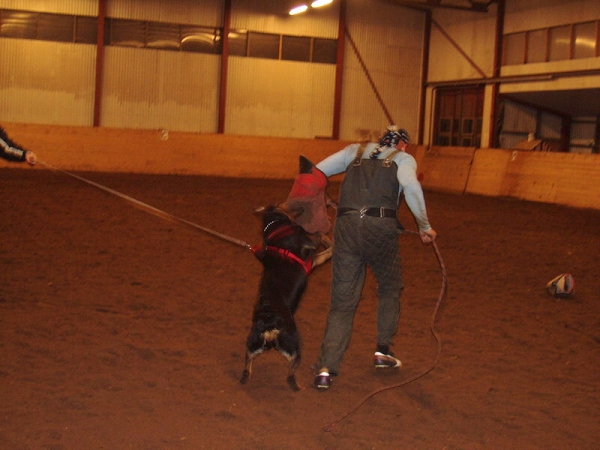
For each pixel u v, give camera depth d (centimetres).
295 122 2817
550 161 1905
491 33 2580
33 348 543
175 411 443
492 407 470
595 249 1123
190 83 2683
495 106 2561
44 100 2520
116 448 389
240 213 1365
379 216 480
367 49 2870
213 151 2284
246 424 429
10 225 1095
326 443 408
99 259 884
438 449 405
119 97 2609
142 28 2609
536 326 666
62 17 2508
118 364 520
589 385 516
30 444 388
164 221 1196
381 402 473
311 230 540
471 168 2166
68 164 2130
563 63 2253
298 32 2777
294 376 476
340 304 498
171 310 670
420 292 789
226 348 571
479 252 1061
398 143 504
